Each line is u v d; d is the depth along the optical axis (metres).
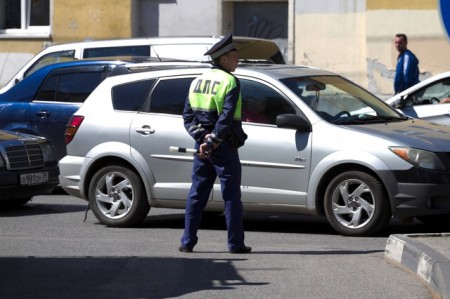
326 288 13.74
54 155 22.70
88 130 19.83
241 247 16.38
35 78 25.09
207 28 36.91
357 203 17.83
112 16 37.91
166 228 19.64
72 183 20.12
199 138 15.82
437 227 19.41
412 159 17.30
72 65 24.78
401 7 32.97
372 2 33.38
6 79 40.25
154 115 19.34
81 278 14.48
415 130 18.22
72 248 17.02
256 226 19.84
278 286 13.88
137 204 19.45
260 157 18.28
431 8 32.50
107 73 24.33
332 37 34.41
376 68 33.62
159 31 37.62
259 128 18.36
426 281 13.95
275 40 36.88
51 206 23.20
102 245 17.33
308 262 15.61
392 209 17.50
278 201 18.25
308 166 17.94
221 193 17.30
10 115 24.98
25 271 15.04
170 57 25.97
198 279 14.34
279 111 18.36
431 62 32.75
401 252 15.23
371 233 17.81
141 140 19.28
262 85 18.59
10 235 18.72
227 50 15.77
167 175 19.09
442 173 17.34
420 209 17.36
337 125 18.02
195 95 15.89
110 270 15.05
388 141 17.50
